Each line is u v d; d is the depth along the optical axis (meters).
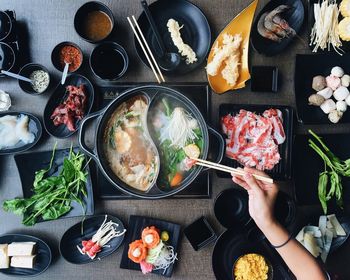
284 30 1.04
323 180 1.05
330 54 1.08
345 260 1.08
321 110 1.08
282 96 1.09
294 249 0.88
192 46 1.09
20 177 1.07
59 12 1.10
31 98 1.09
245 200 1.08
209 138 0.96
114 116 1.01
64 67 1.06
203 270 1.09
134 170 1.02
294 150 1.08
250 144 1.08
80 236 1.08
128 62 1.05
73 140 1.08
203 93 1.08
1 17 1.03
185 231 1.06
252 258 1.04
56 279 1.09
